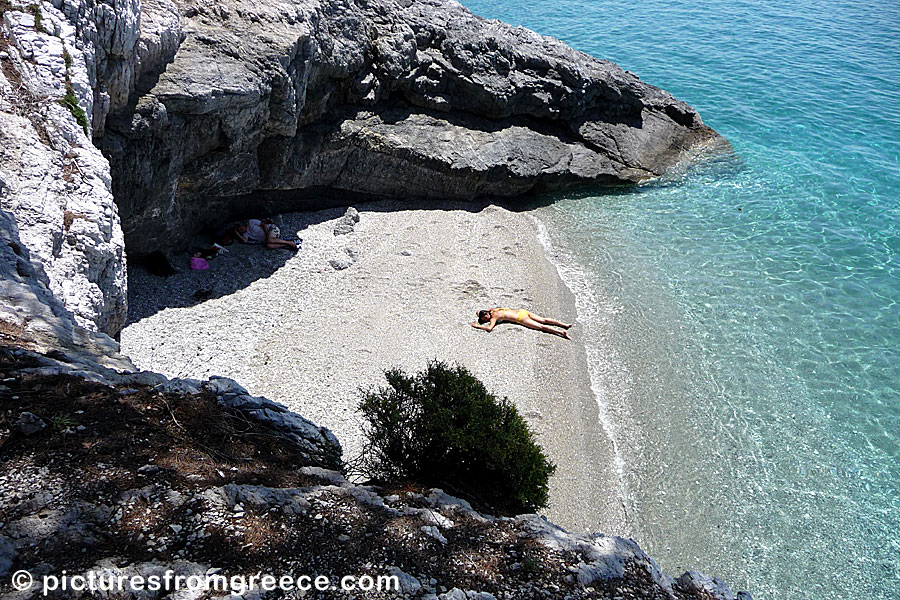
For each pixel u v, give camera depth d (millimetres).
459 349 20625
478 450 11836
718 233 28328
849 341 21781
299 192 27266
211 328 20031
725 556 15266
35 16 15414
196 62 20531
